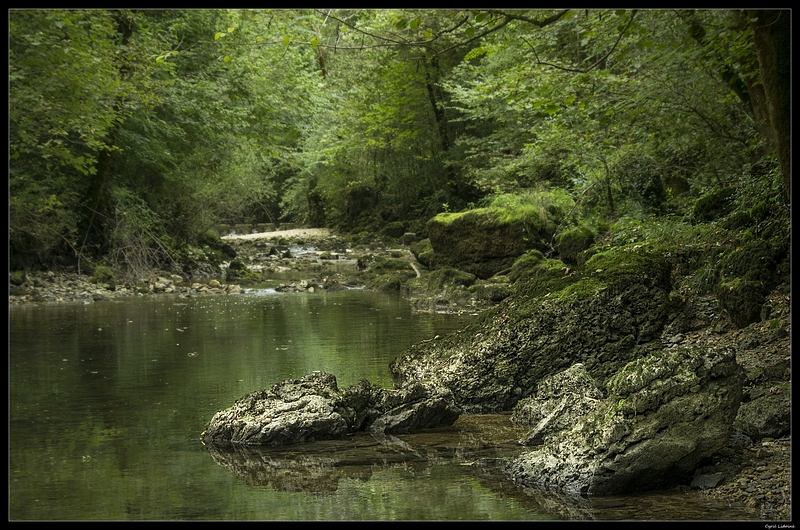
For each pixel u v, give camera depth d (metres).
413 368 9.17
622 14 8.71
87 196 24.64
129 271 24.38
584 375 8.22
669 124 14.37
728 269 10.16
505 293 17.78
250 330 14.30
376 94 35.47
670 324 9.62
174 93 23.47
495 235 20.81
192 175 27.62
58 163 21.50
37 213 22.62
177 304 19.23
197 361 11.09
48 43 14.60
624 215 18.45
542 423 7.19
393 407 7.81
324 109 30.77
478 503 5.50
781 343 8.52
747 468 5.93
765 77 7.30
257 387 9.31
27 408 8.45
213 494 5.74
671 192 19.03
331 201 51.16
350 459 6.67
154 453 6.84
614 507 5.39
